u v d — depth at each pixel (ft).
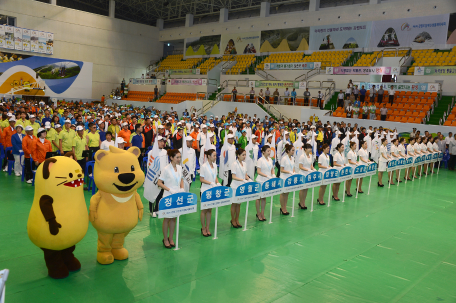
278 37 108.78
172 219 20.90
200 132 44.78
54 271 16.22
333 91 87.25
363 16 92.99
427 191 41.65
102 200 17.02
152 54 139.13
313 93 88.89
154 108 105.91
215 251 20.81
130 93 125.70
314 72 91.76
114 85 128.16
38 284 15.72
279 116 86.58
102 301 14.61
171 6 128.26
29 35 104.22
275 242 22.82
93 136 35.76
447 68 74.13
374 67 81.46
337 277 18.16
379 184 43.32
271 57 108.37
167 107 102.53
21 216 24.59
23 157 35.32
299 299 15.71
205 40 126.41
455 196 39.47
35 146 32.04
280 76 98.12
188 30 130.72
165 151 25.22
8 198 28.53
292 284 17.12
